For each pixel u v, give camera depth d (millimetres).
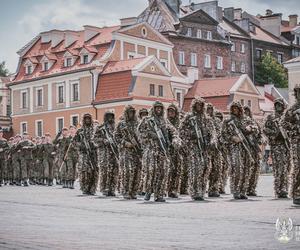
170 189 21859
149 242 9805
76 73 78125
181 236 10500
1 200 20875
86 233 11156
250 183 22344
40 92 84438
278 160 20766
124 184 21453
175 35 105375
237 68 120438
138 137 21422
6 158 38594
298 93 17766
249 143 20656
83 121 25141
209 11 116938
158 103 20234
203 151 20203
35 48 88562
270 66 124500
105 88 74812
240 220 12977
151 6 107625
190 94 86375
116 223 12883
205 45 110750
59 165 36625
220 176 22328
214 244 9445
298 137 17297
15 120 88250
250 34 125000
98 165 23875
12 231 11664
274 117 20859
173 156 21750
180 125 20422
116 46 78250
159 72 74500
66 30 83750
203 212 15195
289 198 20578
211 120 20594
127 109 21703
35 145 38250
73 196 23484
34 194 25266
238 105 20891
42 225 12680
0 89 108750
